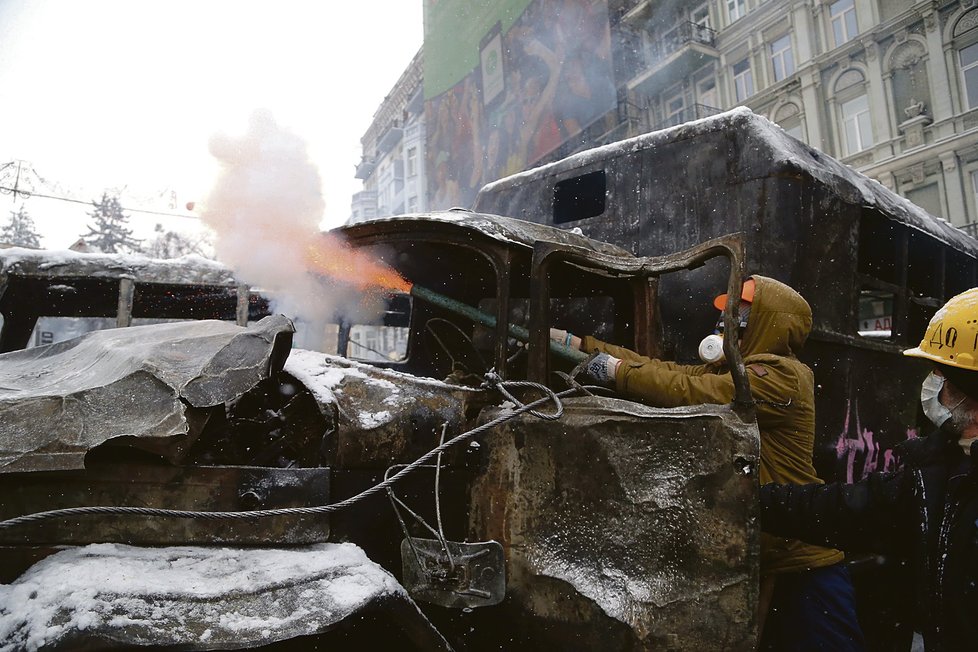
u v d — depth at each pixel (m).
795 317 2.35
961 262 5.11
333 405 1.88
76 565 1.47
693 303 3.29
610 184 3.79
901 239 4.09
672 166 3.51
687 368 2.61
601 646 1.81
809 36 19.19
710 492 1.77
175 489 1.64
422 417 2.02
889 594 3.51
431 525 2.03
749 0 20.53
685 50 20.33
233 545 1.68
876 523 1.61
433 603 1.92
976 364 1.40
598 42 12.25
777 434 2.24
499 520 2.02
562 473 1.96
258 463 1.97
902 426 3.93
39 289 4.05
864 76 18.23
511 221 2.55
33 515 1.37
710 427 1.80
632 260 2.25
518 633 1.97
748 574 1.70
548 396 2.00
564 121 12.79
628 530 1.83
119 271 3.94
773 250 3.08
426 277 3.28
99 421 1.58
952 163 16.61
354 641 1.83
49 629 1.29
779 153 3.13
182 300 4.45
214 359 1.76
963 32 16.59
